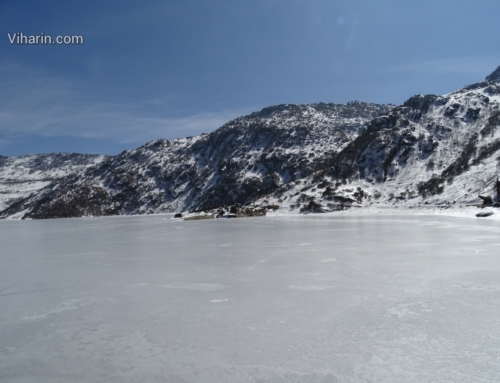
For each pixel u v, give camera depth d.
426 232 38.06
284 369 9.81
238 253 28.48
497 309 13.68
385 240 32.97
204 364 10.23
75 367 10.40
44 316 14.62
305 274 20.16
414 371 9.52
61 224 100.62
